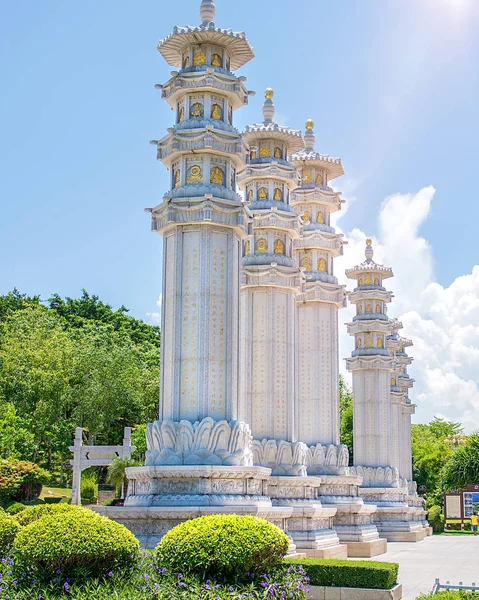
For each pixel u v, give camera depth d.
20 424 56.59
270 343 35.50
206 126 28.70
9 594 16.09
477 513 72.44
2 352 63.72
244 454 27.36
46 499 57.00
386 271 56.38
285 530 27.38
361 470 53.91
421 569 33.09
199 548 17.34
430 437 113.62
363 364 55.03
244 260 36.19
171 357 27.86
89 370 66.50
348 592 21.97
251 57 31.20
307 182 44.31
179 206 28.41
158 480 26.39
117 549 17.09
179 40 30.16
